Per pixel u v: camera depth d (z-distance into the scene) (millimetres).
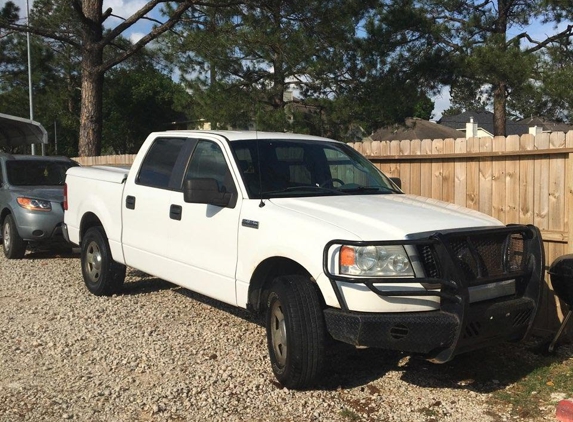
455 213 5469
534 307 5160
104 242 7930
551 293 6535
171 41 21141
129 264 7379
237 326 6887
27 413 4805
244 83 20844
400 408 4941
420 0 20938
